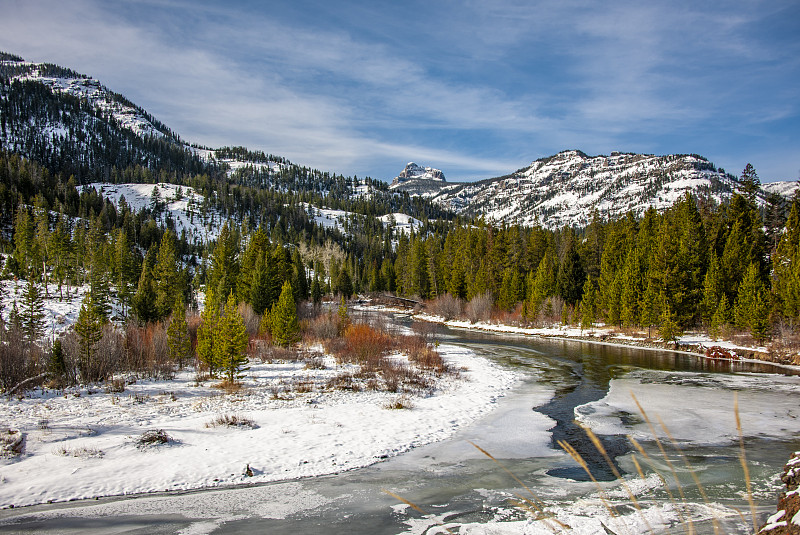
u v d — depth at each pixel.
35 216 104.94
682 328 45.19
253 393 21.25
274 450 14.41
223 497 11.34
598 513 9.61
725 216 56.47
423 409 19.81
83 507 10.69
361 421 17.66
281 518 10.16
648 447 15.05
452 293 80.25
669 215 66.19
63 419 16.53
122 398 20.03
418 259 96.19
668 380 26.88
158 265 63.31
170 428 15.98
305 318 53.53
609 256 59.84
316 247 147.75
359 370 28.17
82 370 23.84
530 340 48.75
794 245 42.03
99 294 54.78
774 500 10.17
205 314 26.28
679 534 8.02
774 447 14.68
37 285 69.06
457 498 11.16
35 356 23.94
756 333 36.22
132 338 30.48
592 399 22.27
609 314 51.75
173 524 9.88
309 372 27.23
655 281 44.50
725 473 12.32
